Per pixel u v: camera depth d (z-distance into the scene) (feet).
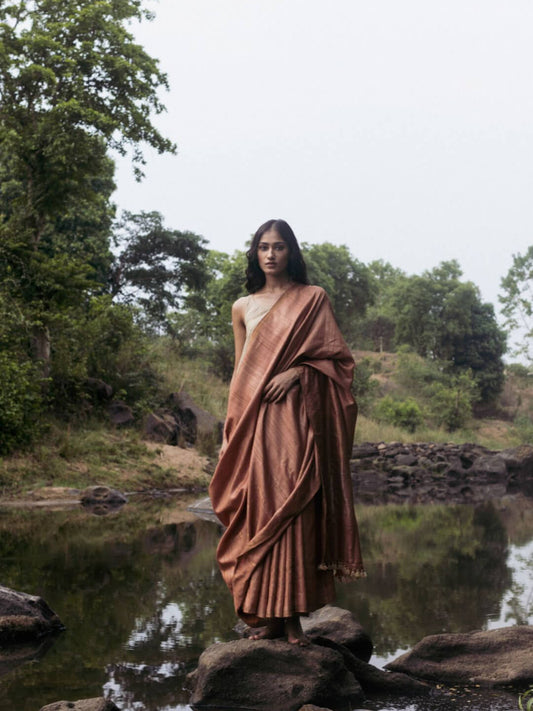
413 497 57.72
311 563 13.00
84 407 64.69
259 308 14.32
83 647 15.02
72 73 62.69
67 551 27.27
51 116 60.95
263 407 13.48
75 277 62.39
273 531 12.82
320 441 13.32
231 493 13.50
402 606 18.76
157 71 66.69
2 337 56.80
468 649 14.08
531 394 202.80
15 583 21.13
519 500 54.90
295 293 14.06
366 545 30.12
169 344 111.45
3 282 60.18
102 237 92.79
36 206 64.69
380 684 12.97
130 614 17.75
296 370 13.50
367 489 67.00
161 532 33.24
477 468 81.00
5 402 51.06
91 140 62.69
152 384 76.07
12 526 34.30
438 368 175.63
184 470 60.49
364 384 121.49
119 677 13.17
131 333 74.54
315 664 12.39
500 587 21.18
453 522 38.91
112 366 71.41
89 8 63.10
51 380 60.03
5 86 62.69
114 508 43.50
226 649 12.59
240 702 11.98
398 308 207.31
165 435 67.92
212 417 73.82
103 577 22.31
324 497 13.17
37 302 60.29
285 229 14.46
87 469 54.19
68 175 63.67
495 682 13.20
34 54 63.21
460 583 21.81
